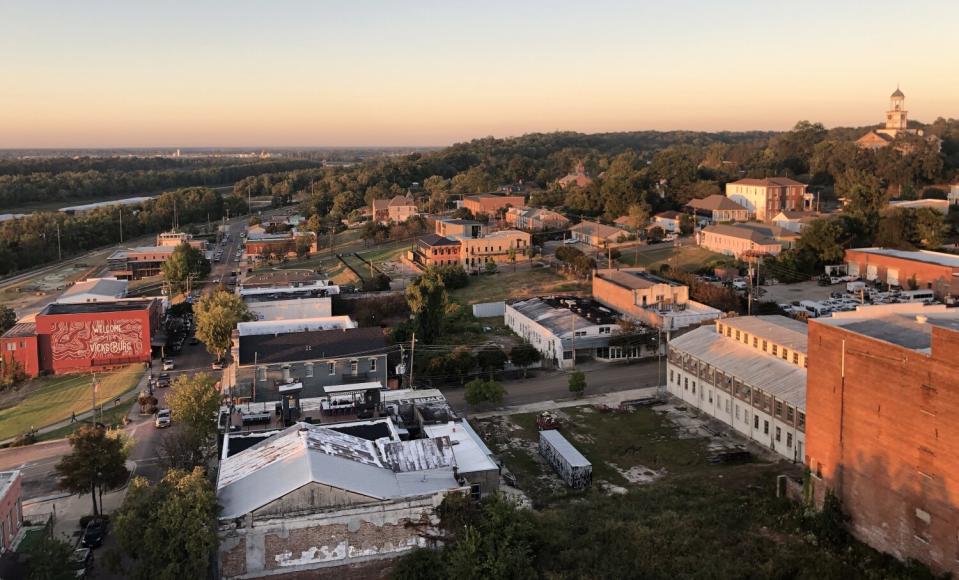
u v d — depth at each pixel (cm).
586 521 5597
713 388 8006
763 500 5859
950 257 12950
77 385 10219
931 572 4578
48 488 6888
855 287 12812
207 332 10712
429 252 16388
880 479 4972
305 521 4766
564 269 15275
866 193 17188
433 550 4909
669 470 6812
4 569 5041
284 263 19212
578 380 8794
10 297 16025
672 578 4828
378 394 6962
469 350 10212
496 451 7356
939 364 4469
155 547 4544
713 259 15475
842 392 5269
